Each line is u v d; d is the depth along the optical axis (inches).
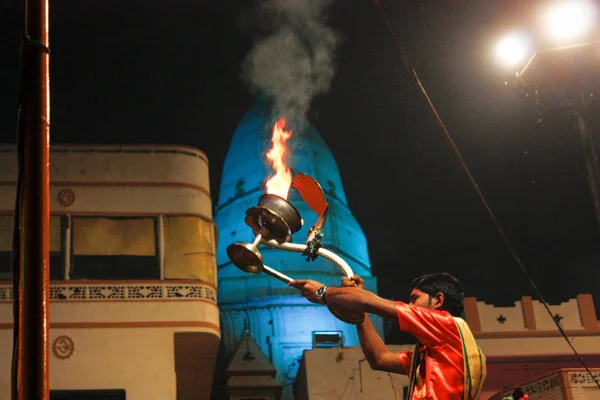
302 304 1525.6
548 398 1031.0
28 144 136.9
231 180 1672.0
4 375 790.5
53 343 814.5
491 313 1232.2
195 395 940.6
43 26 144.3
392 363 155.1
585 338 1229.7
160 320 842.2
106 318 833.5
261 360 1288.1
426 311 134.3
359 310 137.1
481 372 132.6
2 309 818.2
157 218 888.9
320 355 1182.9
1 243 845.2
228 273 1585.9
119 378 813.9
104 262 904.9
